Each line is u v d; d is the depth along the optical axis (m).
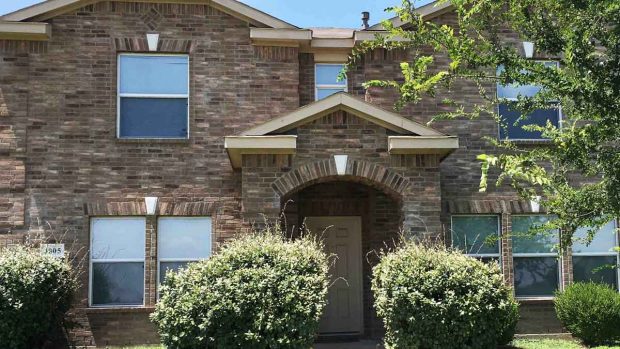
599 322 13.25
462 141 14.91
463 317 11.06
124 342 13.68
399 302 11.20
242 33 14.95
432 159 13.23
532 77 6.12
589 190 6.20
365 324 15.17
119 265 14.12
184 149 14.44
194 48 14.77
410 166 13.19
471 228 14.83
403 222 13.06
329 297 15.42
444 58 15.09
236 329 10.48
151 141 14.35
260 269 10.80
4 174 13.98
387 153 13.17
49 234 13.91
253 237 11.94
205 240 14.33
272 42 14.95
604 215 6.49
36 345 12.67
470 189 14.76
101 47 14.53
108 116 14.34
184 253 14.23
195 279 10.91
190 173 14.36
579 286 13.83
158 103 14.65
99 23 14.59
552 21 6.64
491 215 14.88
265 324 10.39
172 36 14.75
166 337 10.66
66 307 12.89
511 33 14.65
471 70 6.73
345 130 13.17
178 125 14.63
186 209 14.23
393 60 15.34
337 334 15.30
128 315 13.80
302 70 15.38
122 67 14.67
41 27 14.12
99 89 14.41
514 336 13.66
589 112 6.03
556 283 14.80
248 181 12.91
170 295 10.91
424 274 11.28
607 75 5.90
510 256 14.63
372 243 15.12
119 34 14.62
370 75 15.32
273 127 12.86
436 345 11.06
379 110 13.08
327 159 13.05
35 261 12.38
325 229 15.20
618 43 5.95
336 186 15.53
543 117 15.09
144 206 14.14
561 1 6.18
